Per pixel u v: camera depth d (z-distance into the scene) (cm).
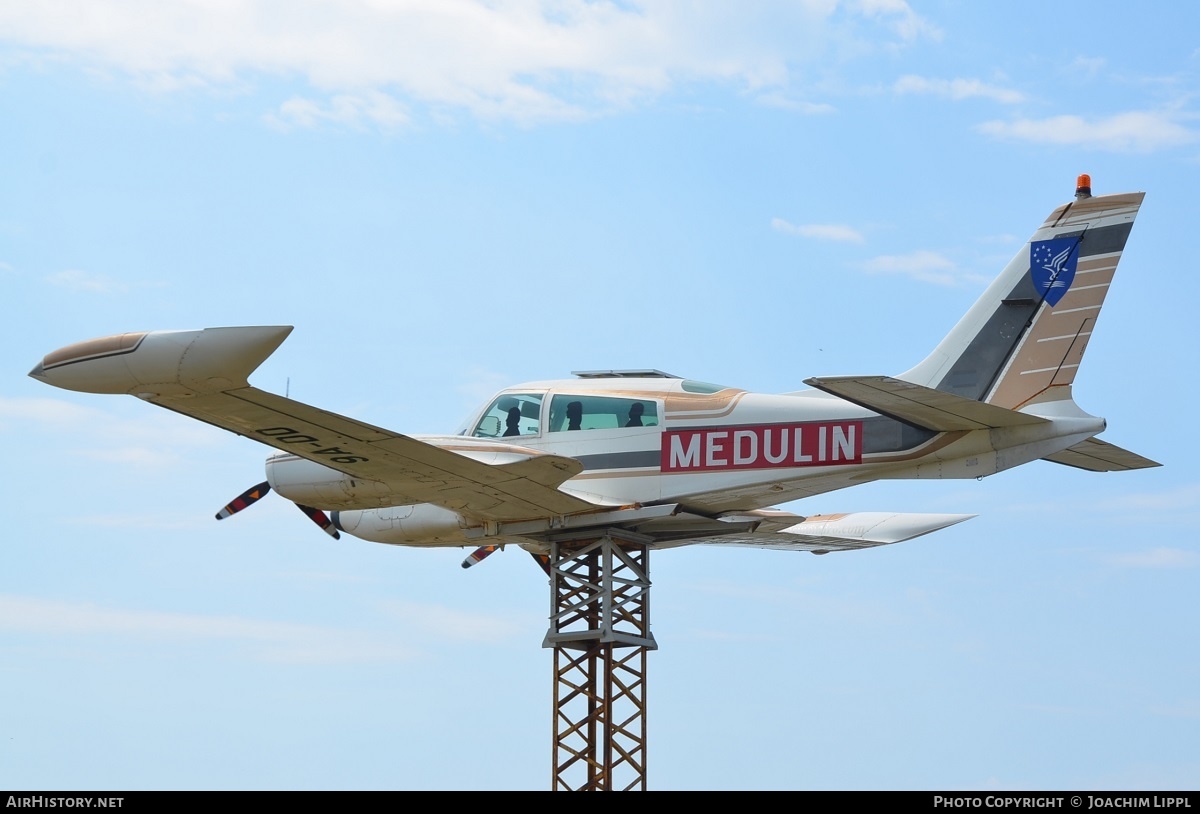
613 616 5588
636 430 5506
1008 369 5219
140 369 4122
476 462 5009
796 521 5975
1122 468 5459
